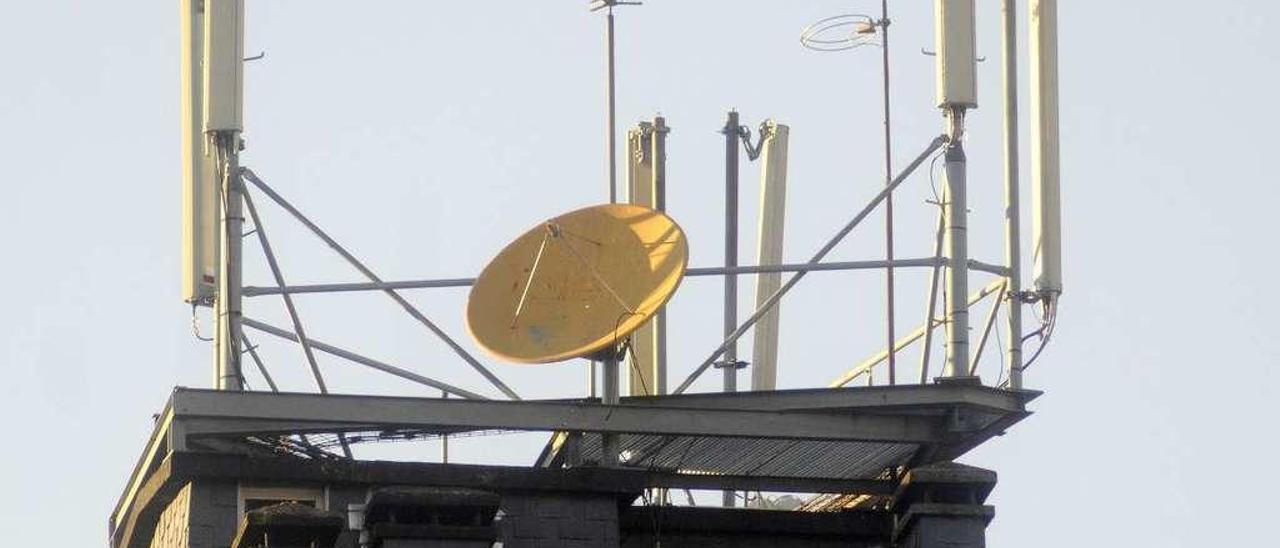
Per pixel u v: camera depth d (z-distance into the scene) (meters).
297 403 115.81
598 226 120.31
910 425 119.31
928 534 113.50
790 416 118.19
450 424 116.25
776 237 135.50
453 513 107.81
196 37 128.75
